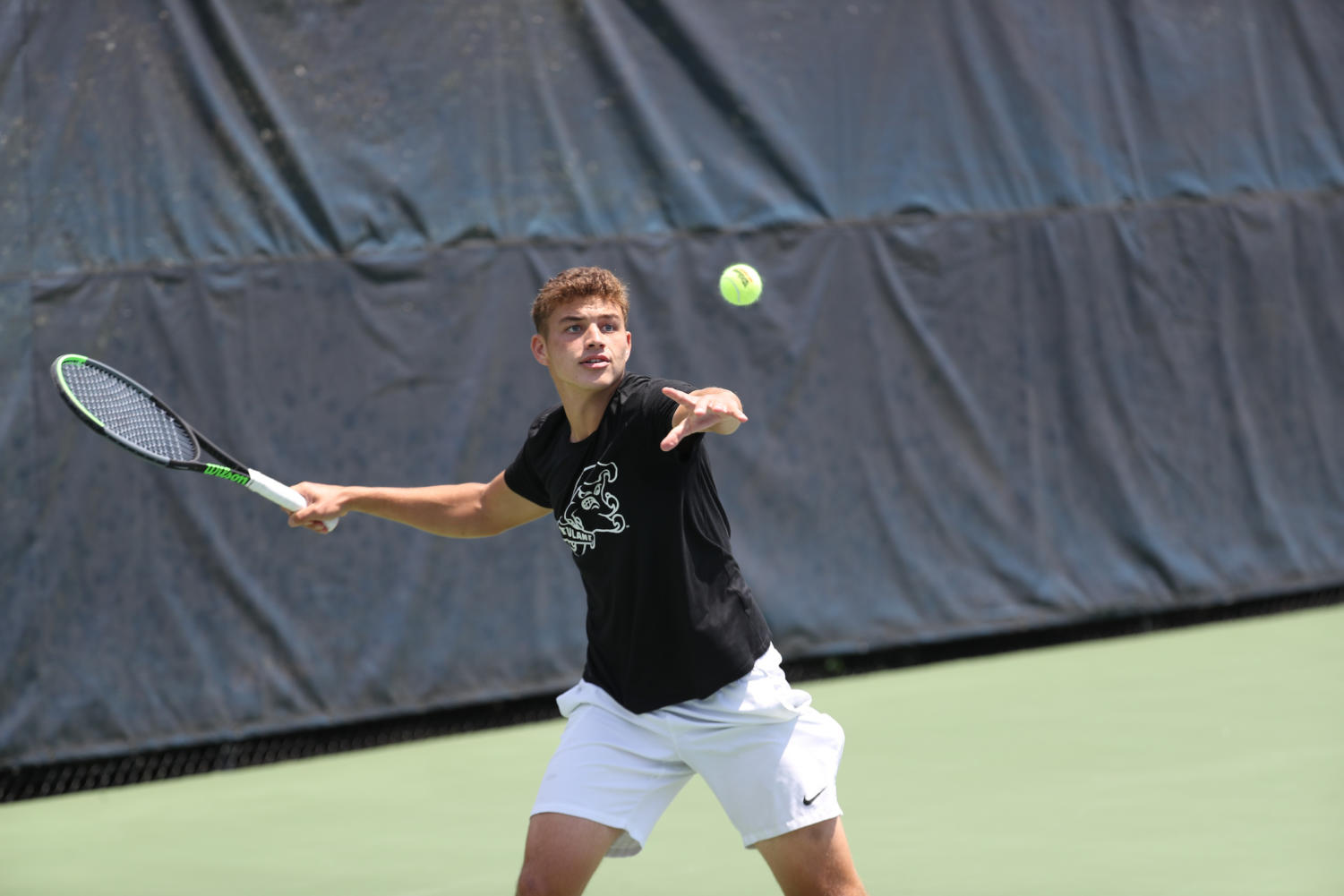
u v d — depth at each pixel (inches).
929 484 955.3
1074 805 636.7
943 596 956.0
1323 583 1076.5
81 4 754.2
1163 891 521.0
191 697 770.2
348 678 804.6
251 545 784.3
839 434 929.5
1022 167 988.6
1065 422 999.0
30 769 748.0
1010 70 986.7
